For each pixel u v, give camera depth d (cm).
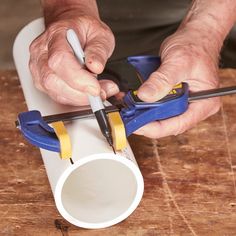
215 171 130
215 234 115
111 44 129
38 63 126
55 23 128
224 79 162
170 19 200
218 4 145
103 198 118
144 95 116
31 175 130
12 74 164
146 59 134
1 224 117
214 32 142
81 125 117
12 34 330
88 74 110
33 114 114
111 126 110
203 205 121
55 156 114
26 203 122
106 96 121
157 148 136
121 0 204
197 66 129
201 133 141
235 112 148
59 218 119
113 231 116
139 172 113
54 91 122
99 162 124
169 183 127
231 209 120
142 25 200
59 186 109
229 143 138
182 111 123
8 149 137
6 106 152
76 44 116
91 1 144
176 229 116
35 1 354
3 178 129
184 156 134
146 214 120
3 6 352
